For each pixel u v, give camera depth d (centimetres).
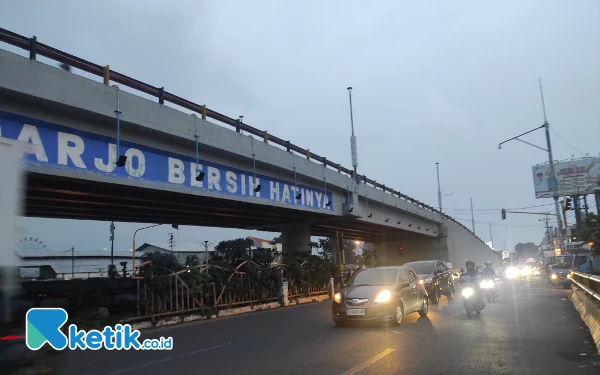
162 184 1545
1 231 448
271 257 2286
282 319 1595
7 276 461
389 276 1352
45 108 1217
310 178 2419
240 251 2067
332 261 2852
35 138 1197
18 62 1138
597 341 945
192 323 1611
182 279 1698
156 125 1487
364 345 993
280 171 2197
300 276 2411
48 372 521
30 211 2025
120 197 1694
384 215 3562
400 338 1068
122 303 1556
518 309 1647
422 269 2041
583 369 758
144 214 2253
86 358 963
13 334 483
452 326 1250
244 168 1956
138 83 1473
